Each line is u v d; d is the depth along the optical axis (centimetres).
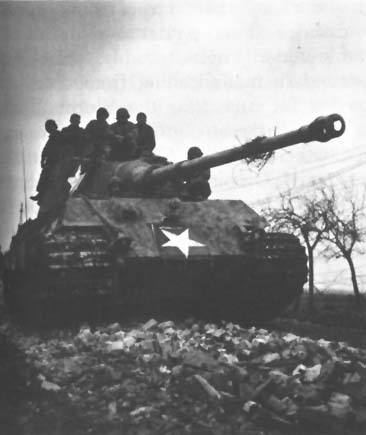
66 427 704
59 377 882
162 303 1408
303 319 1877
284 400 753
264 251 1416
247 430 690
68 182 1623
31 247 1315
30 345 1159
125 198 1449
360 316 1688
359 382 817
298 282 1451
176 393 790
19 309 1427
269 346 1029
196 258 1369
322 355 973
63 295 1252
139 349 1020
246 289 1448
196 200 1573
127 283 1334
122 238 1285
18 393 810
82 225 1324
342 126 1133
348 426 717
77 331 1291
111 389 806
